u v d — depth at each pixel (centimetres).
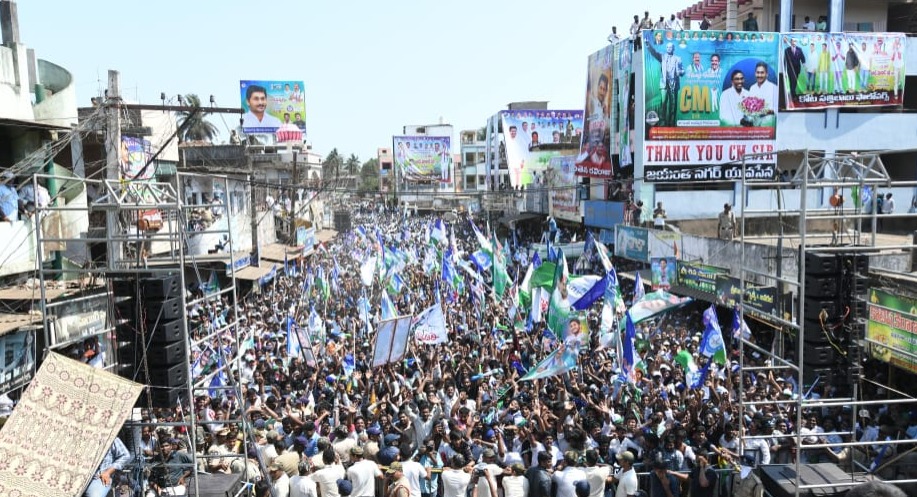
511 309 2150
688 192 3319
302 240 4247
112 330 1062
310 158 6231
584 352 1823
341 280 3350
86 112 2538
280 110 6316
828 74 3331
